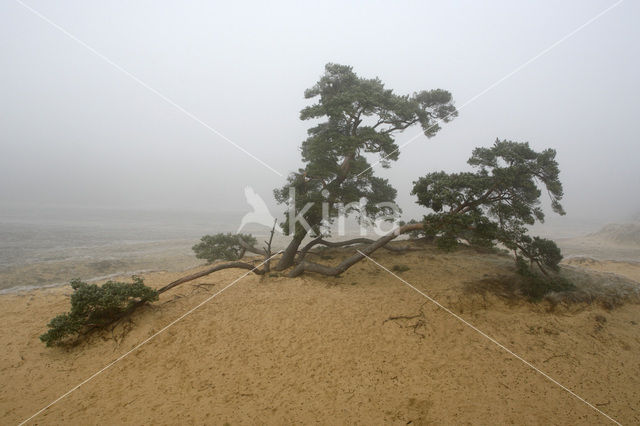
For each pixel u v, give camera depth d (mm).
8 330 10305
